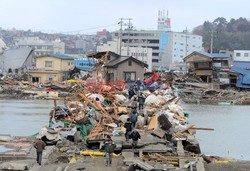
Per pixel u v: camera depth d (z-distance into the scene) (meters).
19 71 90.75
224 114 55.03
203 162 19.95
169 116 28.25
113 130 26.03
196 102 70.06
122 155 20.78
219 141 34.66
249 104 70.19
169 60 136.12
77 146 23.56
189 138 25.14
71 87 68.94
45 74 82.75
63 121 29.27
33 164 18.89
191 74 84.69
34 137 25.11
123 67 65.50
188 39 140.88
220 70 82.69
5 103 59.03
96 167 18.50
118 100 39.66
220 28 188.25
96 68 58.44
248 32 178.62
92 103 33.94
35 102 61.12
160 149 21.77
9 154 20.16
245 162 20.72
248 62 91.44
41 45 150.38
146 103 35.31
